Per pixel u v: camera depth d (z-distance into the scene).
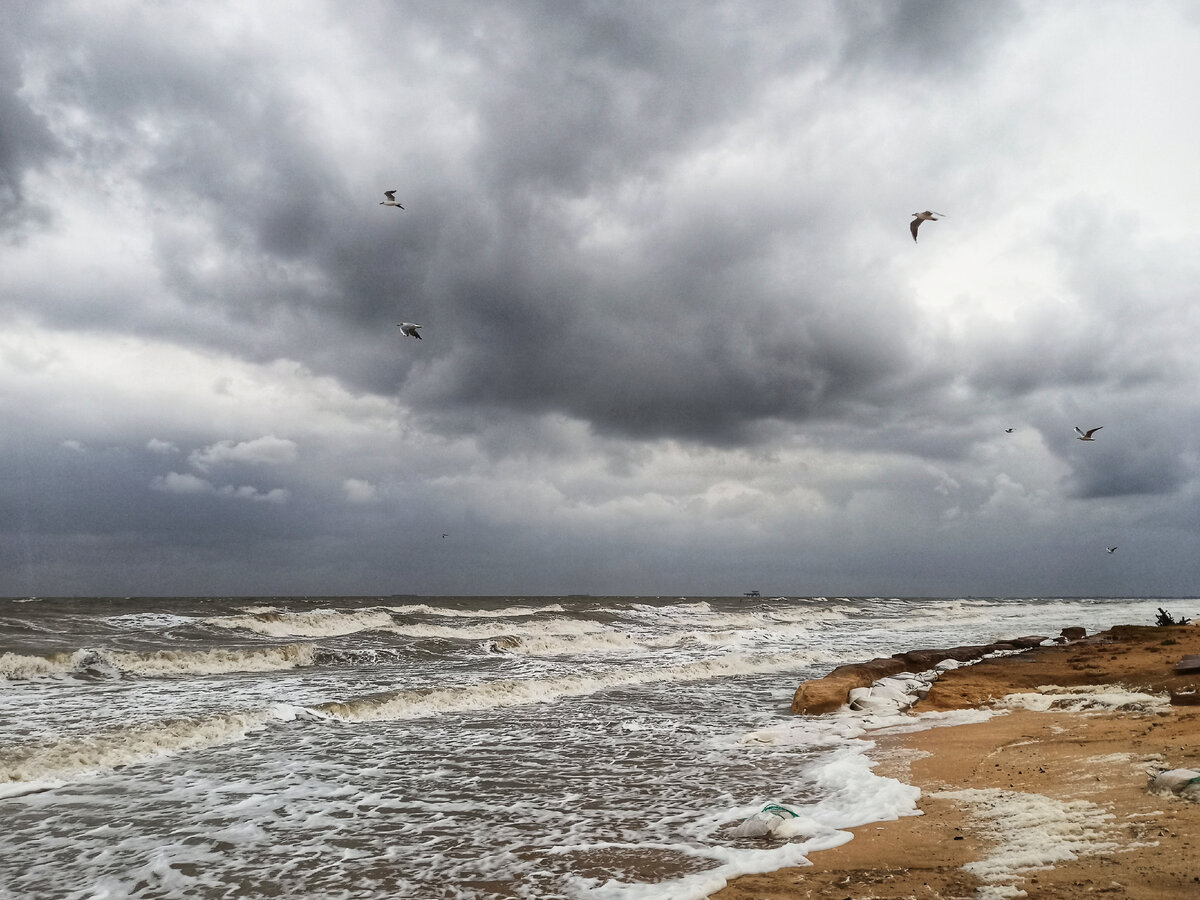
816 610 70.88
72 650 21.70
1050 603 127.44
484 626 37.66
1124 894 4.56
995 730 12.07
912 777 9.23
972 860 5.81
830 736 12.51
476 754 11.35
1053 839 5.88
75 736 11.80
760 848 6.81
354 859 6.88
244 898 6.03
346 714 14.39
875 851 6.32
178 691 16.64
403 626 35.53
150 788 9.38
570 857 6.79
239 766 10.53
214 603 58.50
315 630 33.06
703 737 12.68
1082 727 11.18
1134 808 6.44
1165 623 30.27
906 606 102.38
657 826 7.70
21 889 6.23
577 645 30.92
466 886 6.16
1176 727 10.05
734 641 36.00
